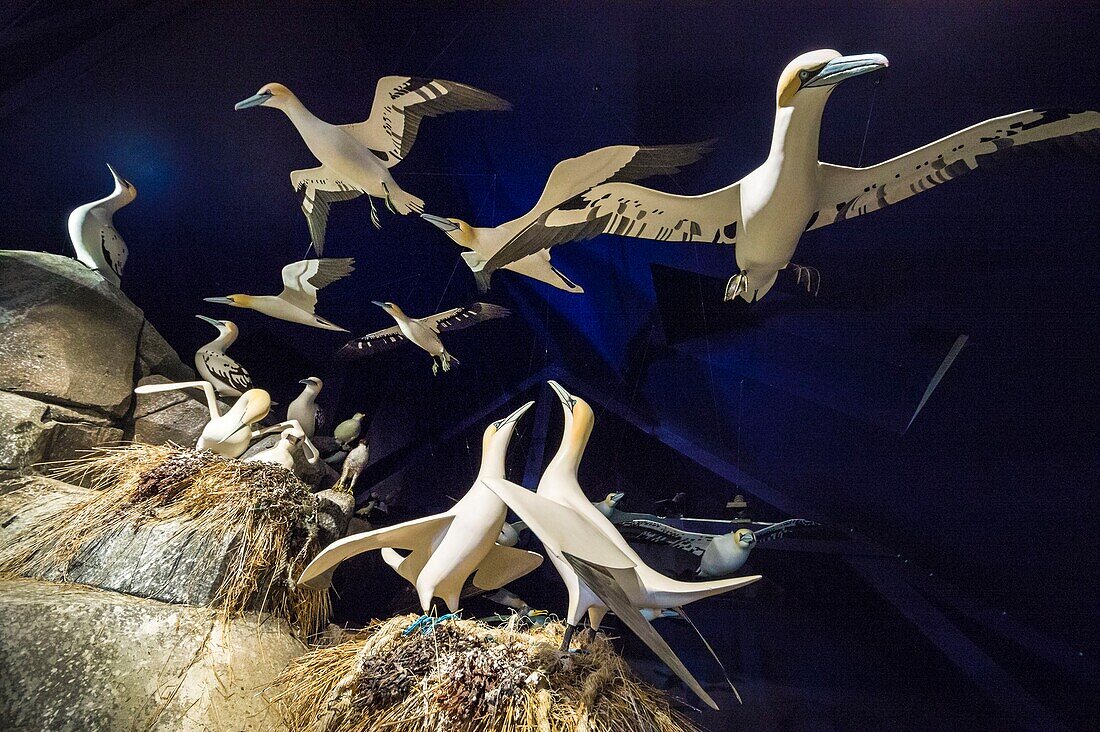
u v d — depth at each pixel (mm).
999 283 2490
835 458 2648
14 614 1472
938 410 2547
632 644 2445
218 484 1893
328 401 3092
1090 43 2381
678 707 2213
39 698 1378
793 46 2723
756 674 2311
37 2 3004
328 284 2955
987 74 2488
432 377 3053
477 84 3029
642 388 2893
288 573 1876
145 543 1773
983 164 1941
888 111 2592
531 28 2977
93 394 2412
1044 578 2336
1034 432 2418
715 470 2758
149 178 3246
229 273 3242
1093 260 2375
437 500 2879
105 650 1488
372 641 1614
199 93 3207
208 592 1725
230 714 1522
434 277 3125
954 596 2408
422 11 3061
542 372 2990
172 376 2875
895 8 2594
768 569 2520
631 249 2941
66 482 2164
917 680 2264
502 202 3041
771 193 1899
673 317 2896
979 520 2445
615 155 2027
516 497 1474
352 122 3113
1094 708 2168
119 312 2678
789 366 2752
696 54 2834
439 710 1469
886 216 2639
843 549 2512
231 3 3139
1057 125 1789
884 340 2627
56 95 3215
